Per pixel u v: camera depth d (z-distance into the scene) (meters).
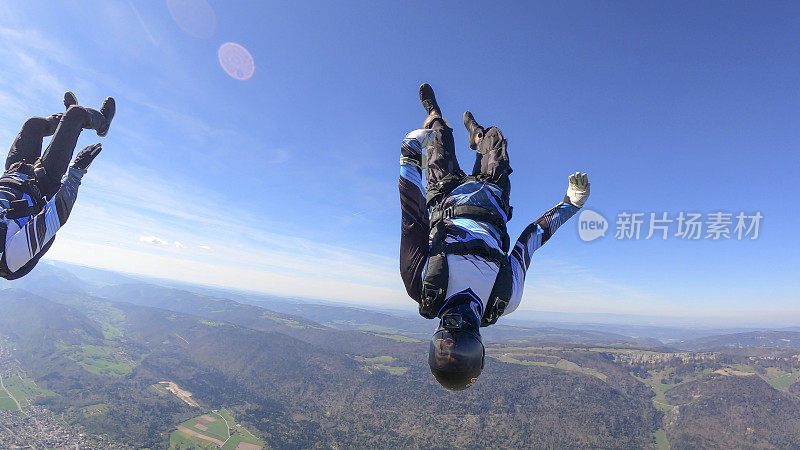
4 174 2.95
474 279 2.37
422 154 2.52
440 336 2.22
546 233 3.05
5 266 2.73
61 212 2.94
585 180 3.05
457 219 2.60
